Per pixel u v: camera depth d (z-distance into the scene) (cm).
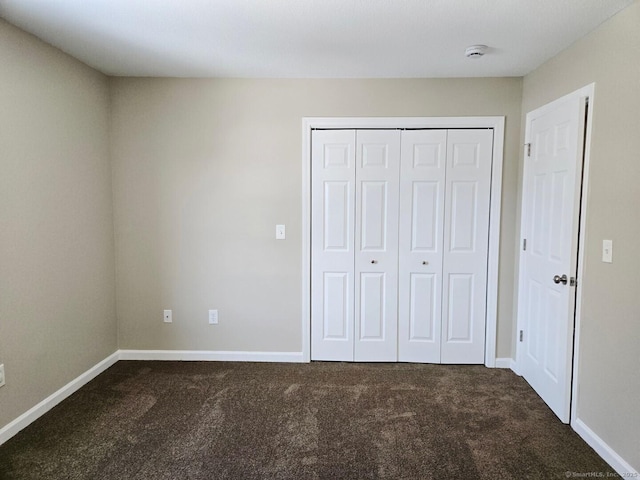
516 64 263
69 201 258
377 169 304
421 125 298
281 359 318
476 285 308
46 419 230
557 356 234
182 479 180
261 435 215
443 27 208
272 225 310
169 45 236
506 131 294
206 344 319
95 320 288
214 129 304
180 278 315
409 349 316
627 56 180
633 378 176
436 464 191
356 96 299
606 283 195
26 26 211
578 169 214
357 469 187
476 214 302
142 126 303
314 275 314
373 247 310
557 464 191
